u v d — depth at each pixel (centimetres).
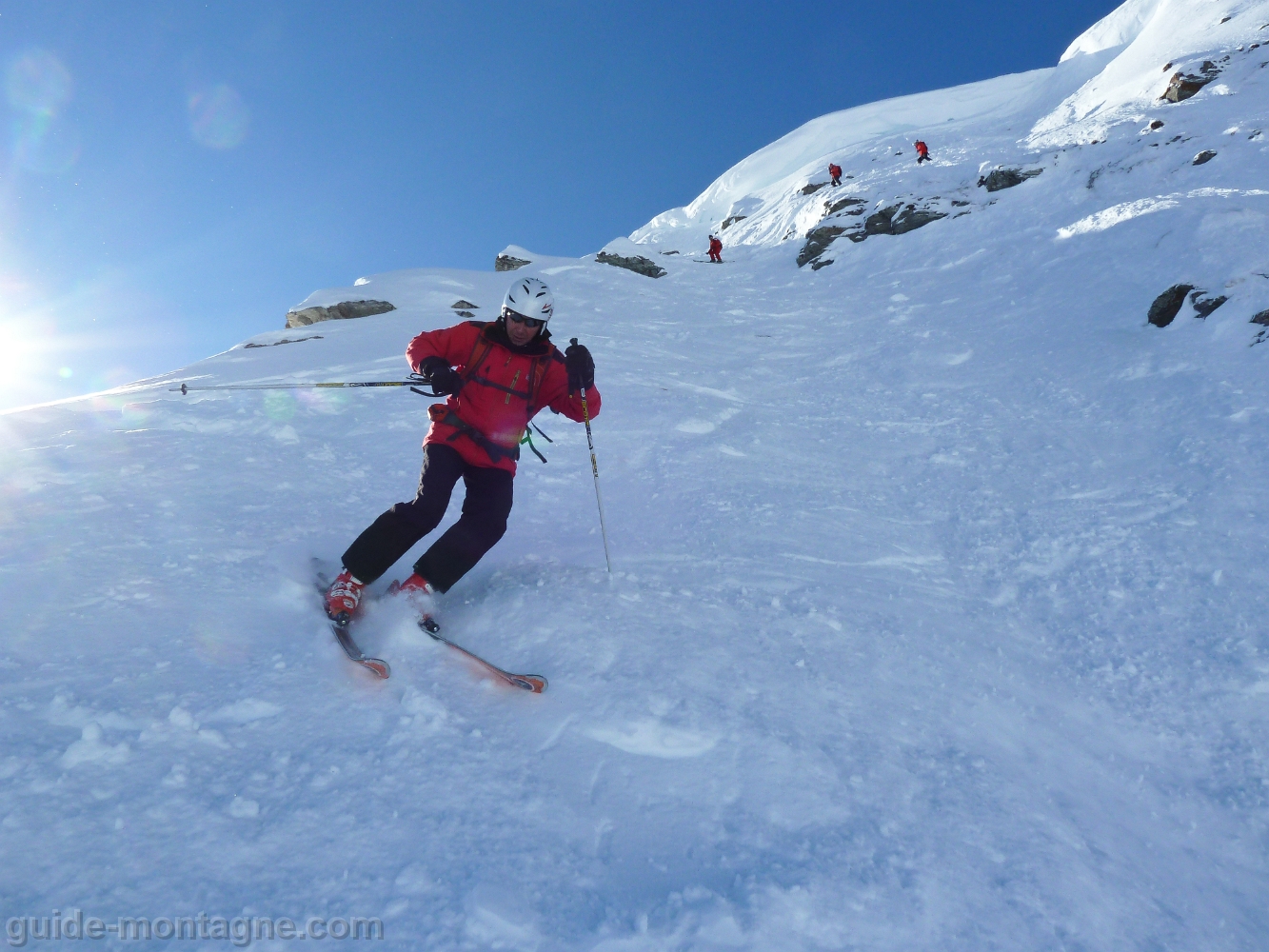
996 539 450
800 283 1814
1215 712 288
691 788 206
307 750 201
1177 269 905
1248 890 211
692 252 3894
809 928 162
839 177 2970
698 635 292
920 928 168
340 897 156
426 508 292
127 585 282
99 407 668
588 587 324
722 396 834
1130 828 228
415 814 182
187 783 183
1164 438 550
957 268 1469
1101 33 3909
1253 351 648
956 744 249
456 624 297
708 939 156
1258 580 368
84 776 180
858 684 277
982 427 653
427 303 1708
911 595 377
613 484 534
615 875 174
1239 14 2267
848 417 732
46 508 368
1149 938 182
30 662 226
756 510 477
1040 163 1769
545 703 238
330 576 315
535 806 192
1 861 153
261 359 1076
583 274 1909
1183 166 1425
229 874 158
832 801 207
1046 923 178
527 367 314
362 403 702
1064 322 916
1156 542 419
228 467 464
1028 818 216
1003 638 344
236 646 251
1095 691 305
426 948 146
